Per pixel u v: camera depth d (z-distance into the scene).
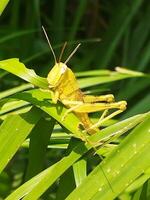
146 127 0.31
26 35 0.63
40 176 0.32
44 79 0.33
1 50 0.62
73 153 0.32
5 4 0.34
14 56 0.62
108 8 0.78
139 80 0.64
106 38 0.68
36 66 0.65
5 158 0.31
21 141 0.32
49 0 0.80
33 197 0.31
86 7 0.78
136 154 0.31
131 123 0.32
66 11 0.80
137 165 0.31
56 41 0.69
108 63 0.70
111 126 0.33
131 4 0.69
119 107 0.34
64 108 0.34
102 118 0.35
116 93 0.64
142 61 0.67
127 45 0.70
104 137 0.32
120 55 0.75
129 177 0.30
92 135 0.33
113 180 0.31
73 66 0.68
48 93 0.34
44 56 0.66
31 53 0.64
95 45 0.73
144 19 0.71
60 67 0.34
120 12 0.70
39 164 0.35
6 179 0.44
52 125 0.34
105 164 0.31
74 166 0.32
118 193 0.30
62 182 0.34
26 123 0.32
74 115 0.34
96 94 0.61
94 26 0.77
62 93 0.34
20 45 0.63
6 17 0.75
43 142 0.34
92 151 0.33
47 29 0.68
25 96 0.33
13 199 0.31
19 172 0.50
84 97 0.35
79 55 0.72
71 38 0.67
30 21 0.67
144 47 0.74
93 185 0.31
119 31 0.68
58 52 0.67
